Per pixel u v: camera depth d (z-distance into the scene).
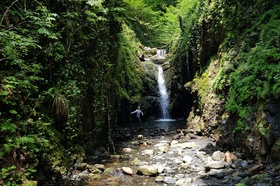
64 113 5.91
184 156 6.76
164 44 22.25
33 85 5.21
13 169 4.23
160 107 16.19
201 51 10.85
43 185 4.98
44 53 5.87
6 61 4.75
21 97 5.02
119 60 11.56
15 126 4.45
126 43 14.01
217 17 9.61
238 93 6.95
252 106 6.33
